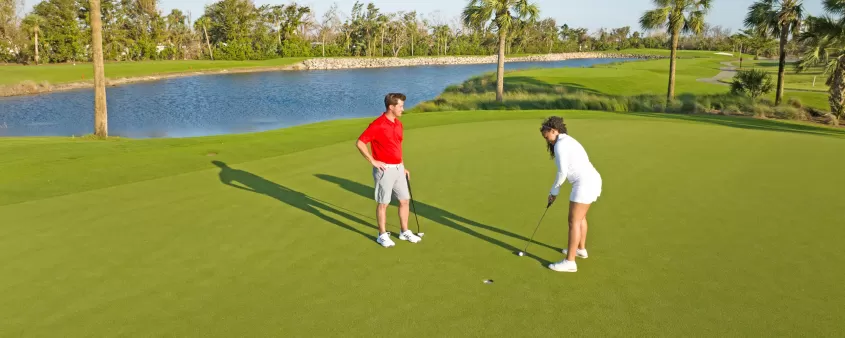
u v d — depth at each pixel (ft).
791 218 20.35
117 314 13.07
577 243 15.30
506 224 19.86
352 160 31.45
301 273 15.39
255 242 17.94
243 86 161.68
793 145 36.37
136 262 16.28
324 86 164.55
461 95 113.70
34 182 25.93
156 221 20.17
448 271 15.52
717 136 39.91
